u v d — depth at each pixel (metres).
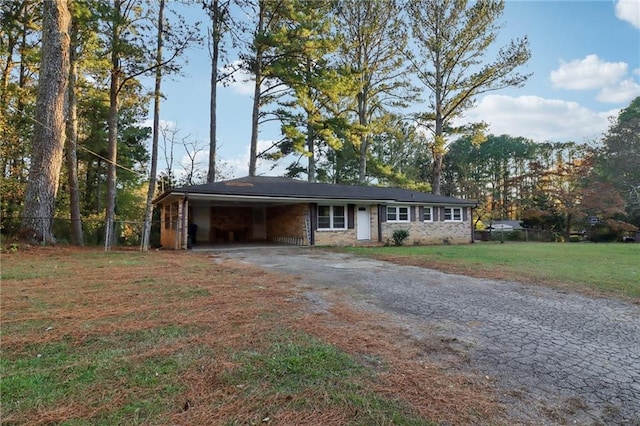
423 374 2.68
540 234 25.64
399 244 16.95
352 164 33.84
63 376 2.52
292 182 18.11
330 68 19.39
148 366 2.71
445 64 23.58
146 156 27.28
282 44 17.95
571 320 4.19
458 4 22.22
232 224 19.86
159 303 4.59
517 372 2.77
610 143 28.92
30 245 10.41
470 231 20.72
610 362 3.00
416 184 25.75
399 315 4.30
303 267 8.38
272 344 3.20
